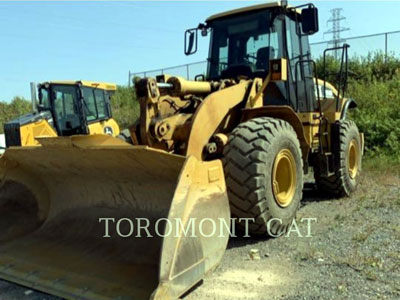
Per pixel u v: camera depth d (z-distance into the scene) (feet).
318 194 20.86
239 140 12.57
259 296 9.30
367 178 23.85
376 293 9.11
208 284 9.98
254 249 12.33
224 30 17.43
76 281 9.37
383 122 33.30
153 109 12.12
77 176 12.18
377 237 12.91
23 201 12.81
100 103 34.45
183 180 8.64
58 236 12.07
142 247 10.68
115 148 9.55
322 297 9.04
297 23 17.56
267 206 12.62
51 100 31.48
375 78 47.39
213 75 17.42
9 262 10.62
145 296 8.33
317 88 18.54
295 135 14.35
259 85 14.89
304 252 11.91
